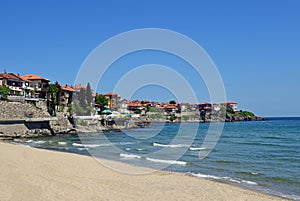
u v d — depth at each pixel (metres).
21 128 48.62
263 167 20.84
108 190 11.41
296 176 17.42
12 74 67.38
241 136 55.28
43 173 13.89
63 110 65.12
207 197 11.30
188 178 15.19
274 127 87.56
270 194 12.80
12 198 9.33
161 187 12.59
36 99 61.50
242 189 13.16
